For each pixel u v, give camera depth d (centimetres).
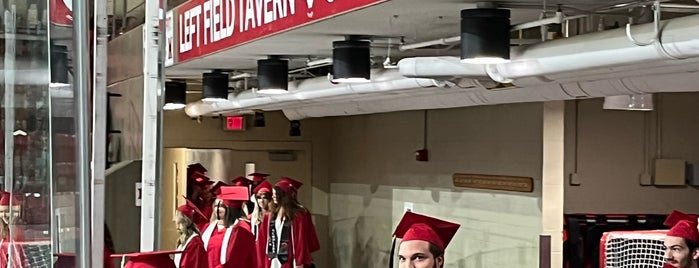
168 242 1121
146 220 196
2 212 178
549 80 437
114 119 242
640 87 448
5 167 181
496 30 361
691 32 301
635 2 370
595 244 696
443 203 855
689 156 735
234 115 1150
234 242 792
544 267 688
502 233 752
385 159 986
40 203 154
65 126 142
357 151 1070
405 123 934
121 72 238
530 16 403
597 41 357
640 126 727
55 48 145
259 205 961
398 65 495
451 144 841
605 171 721
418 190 906
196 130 1160
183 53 605
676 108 732
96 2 147
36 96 158
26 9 166
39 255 154
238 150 1177
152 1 195
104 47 148
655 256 559
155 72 195
